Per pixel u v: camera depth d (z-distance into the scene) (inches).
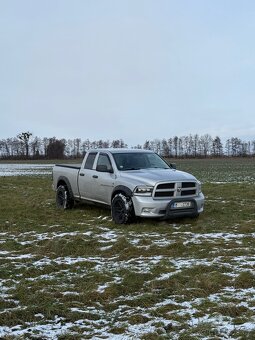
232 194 617.6
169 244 303.4
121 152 439.5
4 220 421.7
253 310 179.8
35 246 309.0
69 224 393.7
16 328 167.5
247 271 234.5
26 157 4667.8
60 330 165.0
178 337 156.3
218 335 156.6
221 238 327.0
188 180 389.7
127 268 247.0
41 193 670.5
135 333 161.3
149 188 374.0
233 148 4857.3
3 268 251.3
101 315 179.9
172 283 217.3
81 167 467.8
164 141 4909.0
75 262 264.1
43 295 201.2
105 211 462.9
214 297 198.4
